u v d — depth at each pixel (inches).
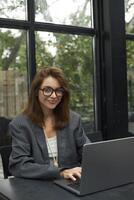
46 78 71.6
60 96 72.7
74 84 146.7
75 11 144.4
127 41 157.3
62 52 141.4
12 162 66.1
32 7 128.2
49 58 136.9
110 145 54.5
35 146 69.3
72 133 74.3
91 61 152.0
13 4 125.3
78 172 60.9
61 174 62.6
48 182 59.7
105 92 151.0
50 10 135.9
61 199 50.6
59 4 138.8
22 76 130.1
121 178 57.1
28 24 127.5
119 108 149.1
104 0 147.7
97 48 150.3
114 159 55.4
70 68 144.9
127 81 156.2
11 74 127.5
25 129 70.0
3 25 122.3
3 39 124.3
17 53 128.2
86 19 148.6
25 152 67.1
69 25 141.5
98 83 151.7
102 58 150.7
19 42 128.2
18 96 129.5
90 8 150.0
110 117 148.6
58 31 137.9
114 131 147.5
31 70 129.1
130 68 160.4
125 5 155.5
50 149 71.0
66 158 71.8
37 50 132.3
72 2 143.2
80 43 147.3
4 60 125.5
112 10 146.2
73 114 78.3
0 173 77.8
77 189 53.9
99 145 53.1
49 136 72.4
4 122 122.6
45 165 63.2
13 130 70.3
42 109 73.0
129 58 159.2
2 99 125.7
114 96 147.6
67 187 55.5
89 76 151.8
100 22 149.4
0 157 78.0
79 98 148.6
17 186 57.3
